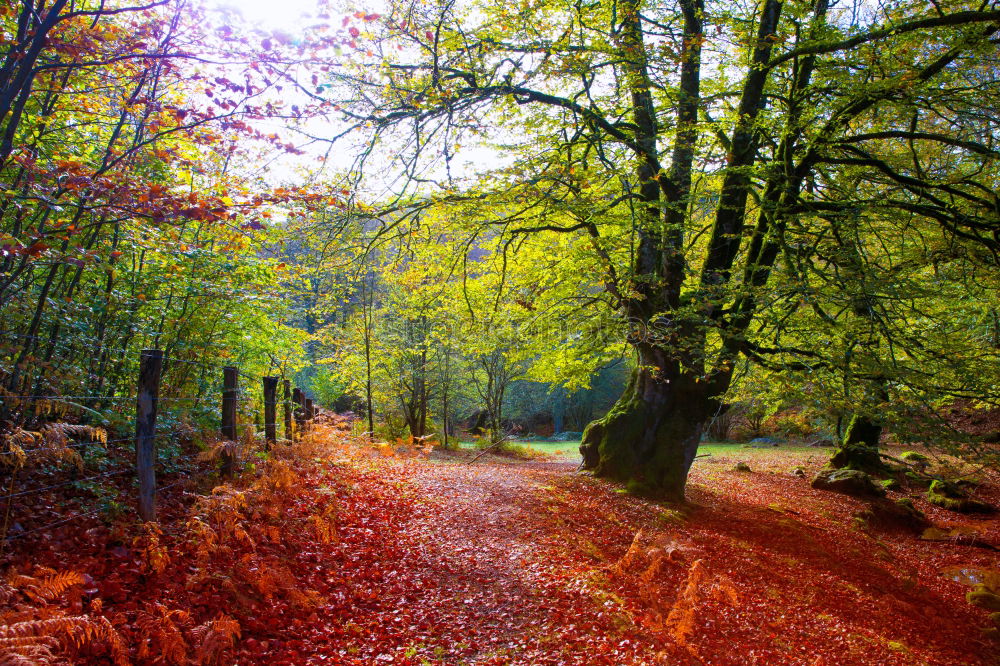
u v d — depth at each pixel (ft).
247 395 35.45
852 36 32.68
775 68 39.78
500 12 31.27
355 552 24.95
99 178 17.06
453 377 95.76
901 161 41.24
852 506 54.54
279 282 34.01
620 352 52.95
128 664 13.80
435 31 29.94
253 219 19.70
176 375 30.78
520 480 43.62
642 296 38.32
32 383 21.22
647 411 45.98
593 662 19.79
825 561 37.37
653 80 38.14
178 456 24.54
